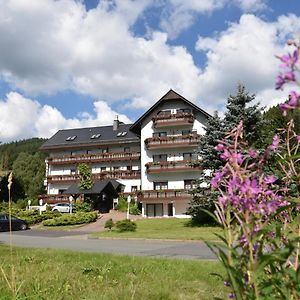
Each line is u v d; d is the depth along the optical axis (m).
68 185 55.50
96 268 8.81
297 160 2.74
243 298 2.07
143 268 9.16
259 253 2.09
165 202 44.03
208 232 24.83
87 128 60.84
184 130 46.38
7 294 5.16
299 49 1.80
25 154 91.44
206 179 29.95
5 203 48.69
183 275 8.26
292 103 1.88
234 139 2.38
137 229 29.80
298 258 2.33
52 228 35.78
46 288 6.09
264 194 2.37
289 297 2.11
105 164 54.88
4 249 14.48
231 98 28.66
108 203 51.03
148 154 47.47
